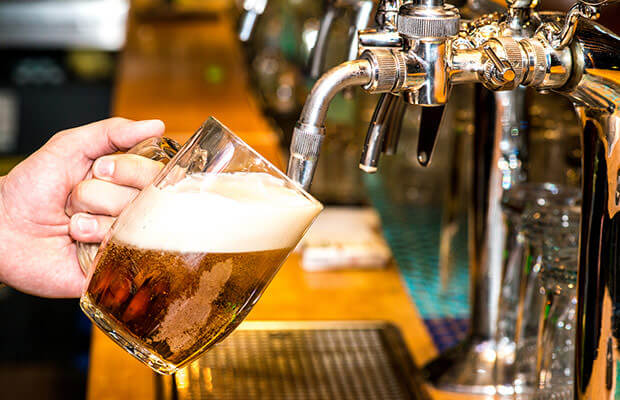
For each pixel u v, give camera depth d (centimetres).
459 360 90
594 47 51
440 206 164
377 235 135
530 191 80
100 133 73
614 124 52
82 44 403
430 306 116
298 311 110
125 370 93
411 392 87
